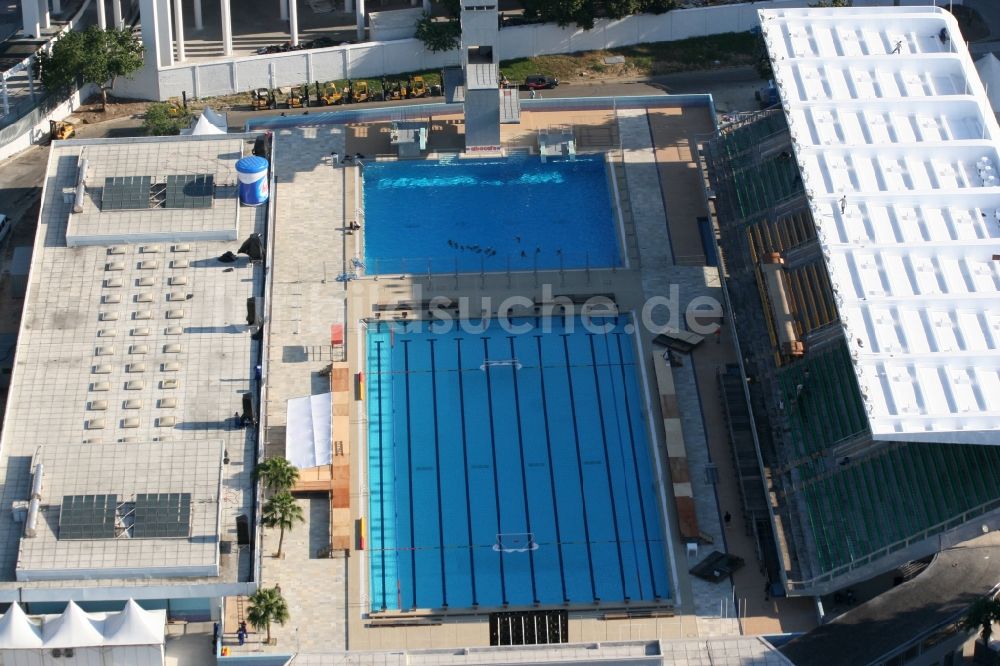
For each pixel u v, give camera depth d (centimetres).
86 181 17125
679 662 13462
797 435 15700
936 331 14712
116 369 15662
